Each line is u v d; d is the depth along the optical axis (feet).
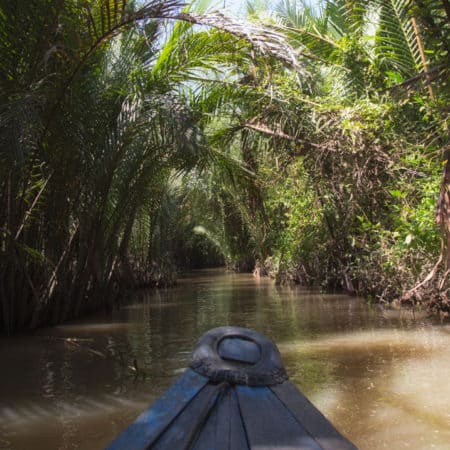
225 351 5.19
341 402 13.19
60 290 28.02
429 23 21.16
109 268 34.40
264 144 34.73
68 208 27.55
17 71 23.45
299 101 30.94
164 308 35.01
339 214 34.99
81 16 22.77
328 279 41.63
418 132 28.66
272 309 31.91
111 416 12.77
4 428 12.14
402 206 27.20
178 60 27.14
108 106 26.94
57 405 13.69
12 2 21.33
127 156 28.07
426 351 18.10
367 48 31.35
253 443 4.13
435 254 24.52
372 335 21.43
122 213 33.24
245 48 26.96
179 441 4.28
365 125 27.40
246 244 71.97
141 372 16.44
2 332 25.64
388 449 10.33
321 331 22.99
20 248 25.29
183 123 24.29
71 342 22.68
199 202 69.62
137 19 21.38
